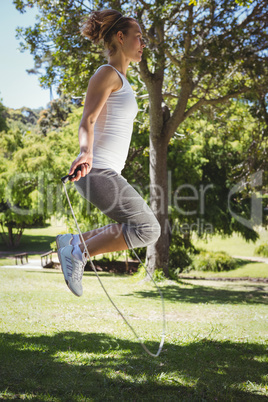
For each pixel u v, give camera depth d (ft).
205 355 16.20
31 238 155.53
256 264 91.91
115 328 22.63
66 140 90.68
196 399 10.96
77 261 7.58
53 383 11.91
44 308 28.76
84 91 47.16
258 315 29.55
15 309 27.55
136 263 89.76
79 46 43.32
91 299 35.14
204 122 75.56
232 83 53.21
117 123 7.46
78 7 42.91
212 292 45.85
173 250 84.84
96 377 12.64
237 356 16.28
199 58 43.73
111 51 7.91
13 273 55.42
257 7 45.88
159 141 50.11
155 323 25.07
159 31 45.34
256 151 53.21
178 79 56.34
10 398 10.49
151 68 52.47
